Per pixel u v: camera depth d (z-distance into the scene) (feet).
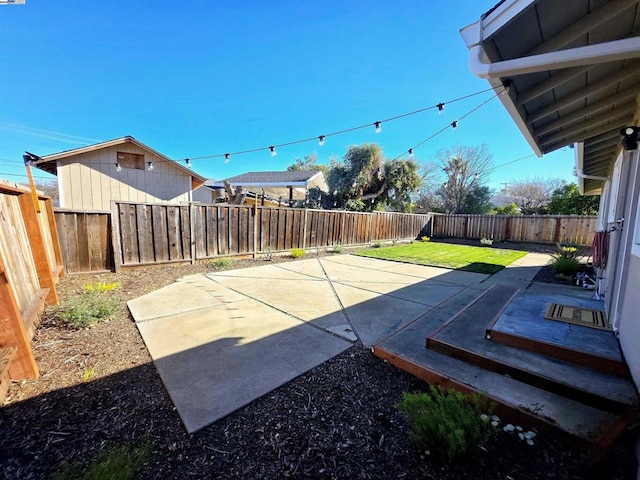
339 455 5.08
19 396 6.42
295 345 9.25
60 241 16.62
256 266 22.47
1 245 7.78
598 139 13.99
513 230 43.14
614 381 6.24
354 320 11.50
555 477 4.59
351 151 48.39
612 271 9.41
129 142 30.45
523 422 5.66
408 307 13.16
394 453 5.13
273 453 5.09
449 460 4.89
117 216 18.33
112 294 14.17
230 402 6.40
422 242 43.73
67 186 28.25
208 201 56.80
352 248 34.58
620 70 7.45
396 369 7.93
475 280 18.61
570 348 7.12
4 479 4.41
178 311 12.15
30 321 8.55
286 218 27.84
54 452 4.94
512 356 7.40
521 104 8.37
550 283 17.31
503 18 5.65
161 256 20.38
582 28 5.79
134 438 5.31
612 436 4.75
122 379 7.19
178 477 4.56
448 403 5.42
